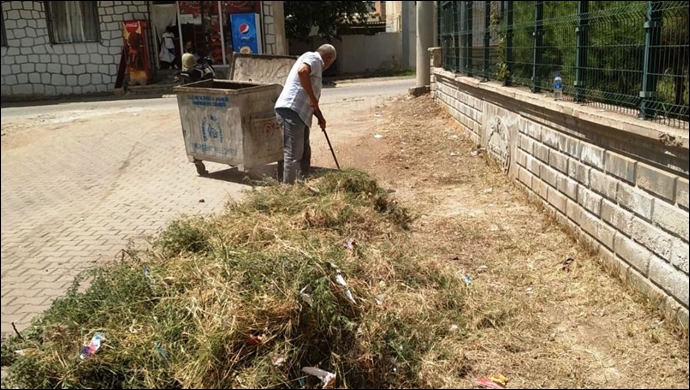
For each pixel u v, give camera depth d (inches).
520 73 266.2
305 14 986.7
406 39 1048.2
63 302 150.6
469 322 150.1
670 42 152.6
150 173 339.6
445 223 221.0
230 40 851.4
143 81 814.5
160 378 124.5
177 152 388.5
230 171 330.3
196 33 847.7
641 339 140.0
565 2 317.1
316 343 132.0
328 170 290.2
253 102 292.4
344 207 204.5
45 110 673.0
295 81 260.7
